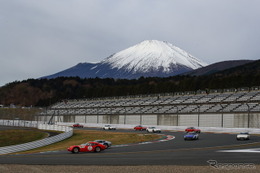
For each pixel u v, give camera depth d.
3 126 98.50
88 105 130.12
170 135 57.69
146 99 116.44
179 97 106.88
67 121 119.25
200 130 68.31
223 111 74.62
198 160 23.88
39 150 38.91
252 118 68.25
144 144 40.00
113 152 31.25
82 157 27.19
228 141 42.34
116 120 101.44
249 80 140.00
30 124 97.31
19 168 21.28
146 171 19.70
